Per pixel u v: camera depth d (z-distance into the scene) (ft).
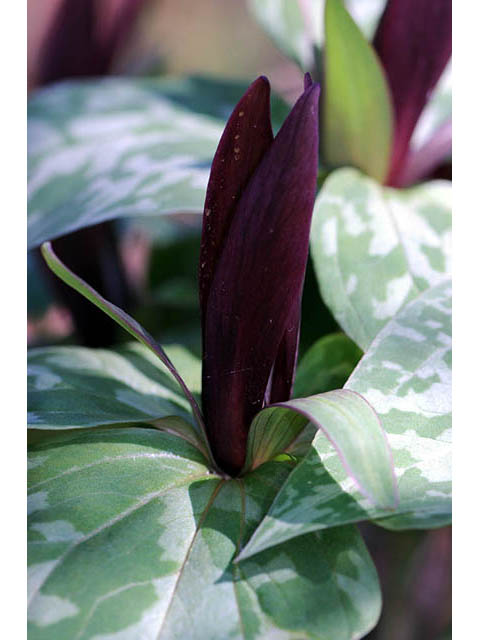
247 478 0.71
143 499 0.69
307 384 0.81
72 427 0.72
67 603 0.63
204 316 0.70
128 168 0.91
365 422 0.62
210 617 0.63
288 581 0.65
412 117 0.90
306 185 0.65
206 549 0.66
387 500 0.59
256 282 0.67
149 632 0.62
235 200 0.68
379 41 0.90
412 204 0.88
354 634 0.62
